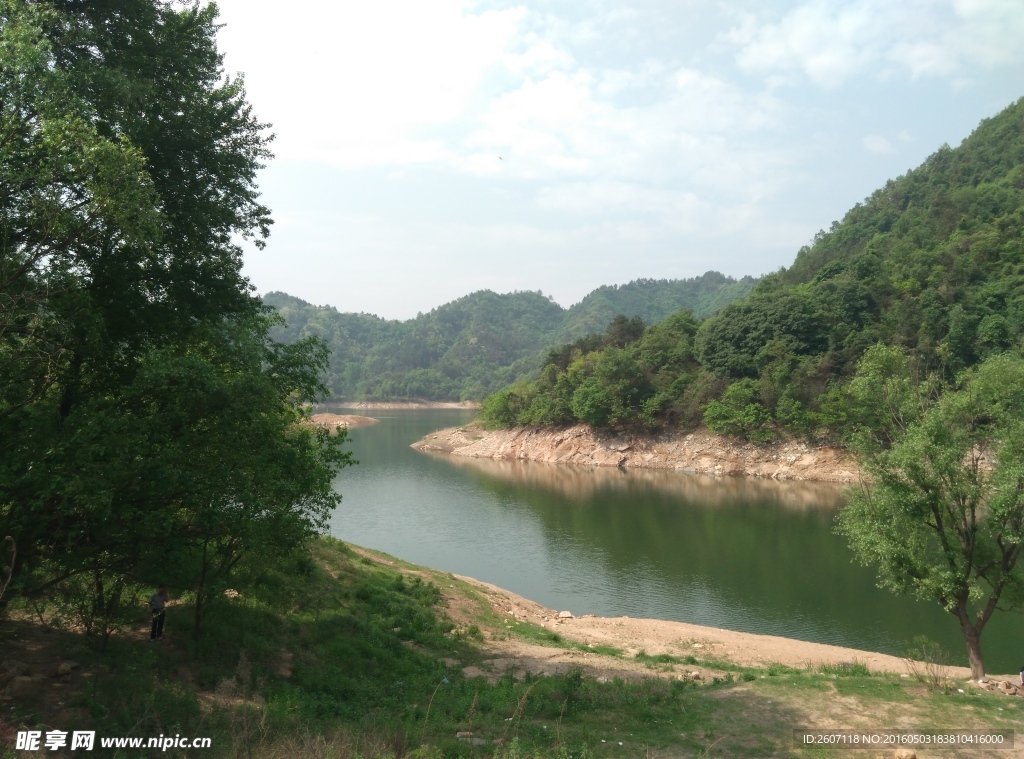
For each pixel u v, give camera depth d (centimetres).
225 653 1395
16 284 1075
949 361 7056
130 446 1048
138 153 1075
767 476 7181
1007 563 1650
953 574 1670
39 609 1262
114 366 1288
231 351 1388
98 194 1021
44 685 1032
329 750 927
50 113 1021
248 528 1225
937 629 2725
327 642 1634
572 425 9588
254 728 1009
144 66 1380
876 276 8831
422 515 5359
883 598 3138
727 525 4747
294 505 1633
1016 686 1566
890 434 1875
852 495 1917
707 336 8794
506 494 6334
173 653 1323
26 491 996
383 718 1172
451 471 8225
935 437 1689
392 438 12850
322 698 1271
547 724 1194
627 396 8906
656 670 1842
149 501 1131
